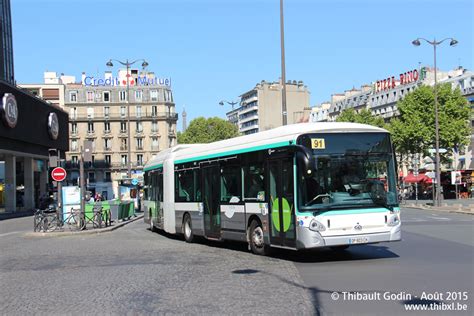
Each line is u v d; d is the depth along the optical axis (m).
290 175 13.04
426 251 14.65
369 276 10.76
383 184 13.01
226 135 114.94
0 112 44.50
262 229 14.44
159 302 8.84
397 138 65.19
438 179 46.53
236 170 15.80
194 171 18.86
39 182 67.19
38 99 55.25
